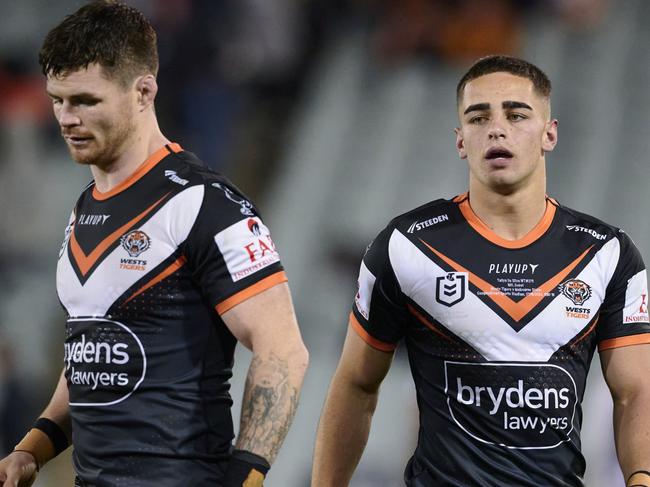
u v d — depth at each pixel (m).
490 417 14.77
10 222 45.12
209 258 13.34
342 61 53.09
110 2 13.62
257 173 47.78
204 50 43.03
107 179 13.84
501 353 14.80
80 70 13.14
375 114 50.31
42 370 40.94
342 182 47.00
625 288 15.12
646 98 48.69
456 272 15.01
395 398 37.03
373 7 53.97
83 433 13.63
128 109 13.45
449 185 45.88
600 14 52.38
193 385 13.47
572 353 14.88
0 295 43.78
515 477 14.71
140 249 13.39
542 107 15.09
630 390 15.09
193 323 13.49
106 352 13.40
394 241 15.29
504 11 49.31
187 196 13.46
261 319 13.31
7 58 46.50
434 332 15.09
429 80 50.88
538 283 14.91
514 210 15.05
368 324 15.58
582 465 15.13
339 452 16.09
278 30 46.66
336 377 16.09
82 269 13.62
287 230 45.22
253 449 12.96
